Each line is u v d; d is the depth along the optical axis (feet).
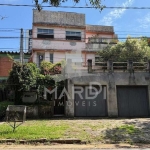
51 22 79.61
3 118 54.39
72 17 82.79
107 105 60.08
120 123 46.37
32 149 27.86
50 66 65.46
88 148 28.66
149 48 73.10
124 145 30.68
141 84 61.98
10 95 63.87
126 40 72.64
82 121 49.80
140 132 37.91
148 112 61.77
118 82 61.16
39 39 76.84
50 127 41.01
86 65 62.03
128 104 61.46
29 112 56.54
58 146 29.96
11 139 32.17
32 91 60.34
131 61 63.00
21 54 65.21
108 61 62.28
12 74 58.49
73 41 79.41
